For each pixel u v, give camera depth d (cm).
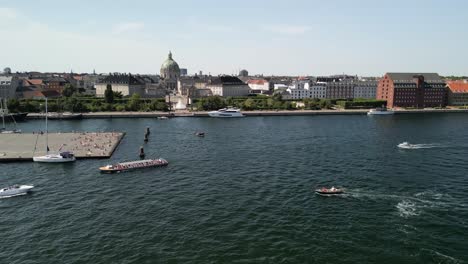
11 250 7188
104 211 9038
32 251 7150
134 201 9725
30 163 13925
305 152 15850
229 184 11206
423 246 7362
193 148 16800
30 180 11700
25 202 9681
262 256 6975
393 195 10225
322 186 11006
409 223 8400
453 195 10262
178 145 17562
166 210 9094
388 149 16625
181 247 7281
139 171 12725
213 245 7362
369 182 11419
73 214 8862
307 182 11412
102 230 8000
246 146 17275
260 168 13100
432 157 15012
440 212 9038
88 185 11138
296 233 7881
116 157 15050
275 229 8062
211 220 8500
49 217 8694
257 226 8206
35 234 7838
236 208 9231
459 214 8919
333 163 13862
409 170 12912
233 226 8200
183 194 10281
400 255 7044
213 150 16300
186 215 8788
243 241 7525
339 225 8275
